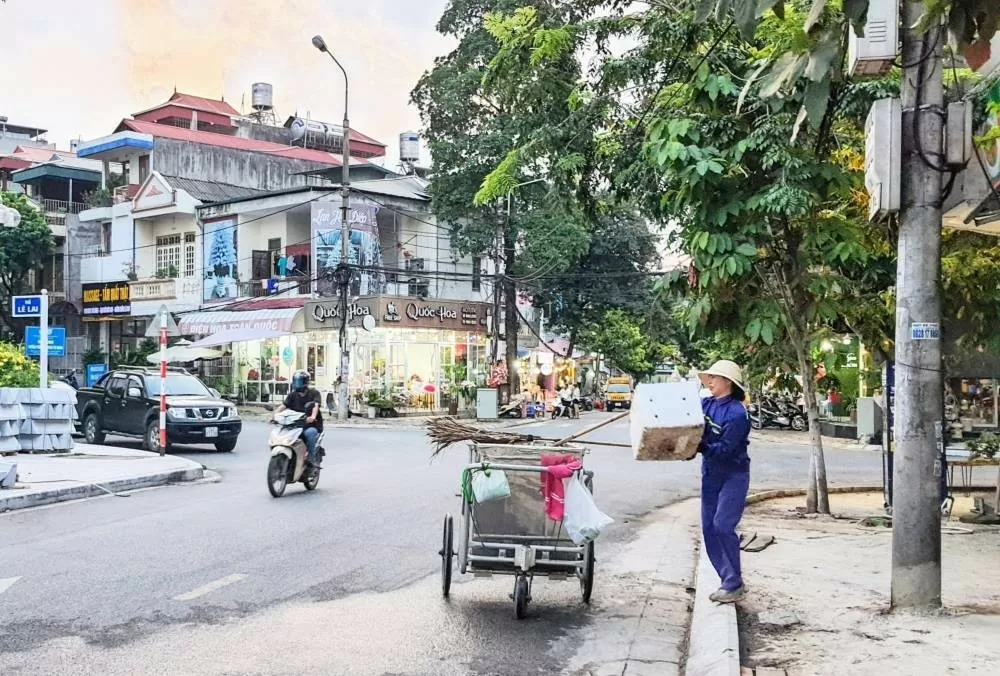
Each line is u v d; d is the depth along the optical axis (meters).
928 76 6.27
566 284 38.78
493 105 31.34
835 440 27.22
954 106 6.26
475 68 30.16
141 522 10.48
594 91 12.14
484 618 6.78
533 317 43.12
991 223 8.89
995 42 9.32
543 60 12.09
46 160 53.88
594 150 12.50
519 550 6.60
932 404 6.35
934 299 6.31
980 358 14.21
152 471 14.56
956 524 11.02
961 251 11.45
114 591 7.19
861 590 7.23
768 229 10.24
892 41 6.02
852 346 16.62
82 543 9.16
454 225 33.81
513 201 33.09
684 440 6.44
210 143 43.44
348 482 14.48
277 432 12.89
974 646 5.56
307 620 6.55
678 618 6.97
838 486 15.23
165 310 18.39
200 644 5.91
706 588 7.53
